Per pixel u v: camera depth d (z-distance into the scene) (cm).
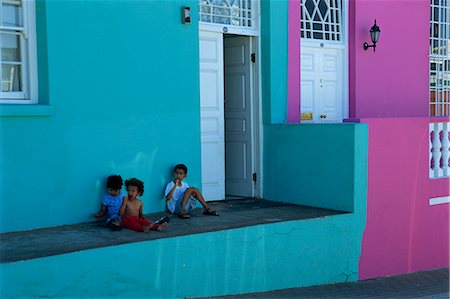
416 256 833
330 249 739
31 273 516
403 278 798
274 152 852
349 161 758
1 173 618
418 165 830
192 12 760
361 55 963
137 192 664
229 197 883
